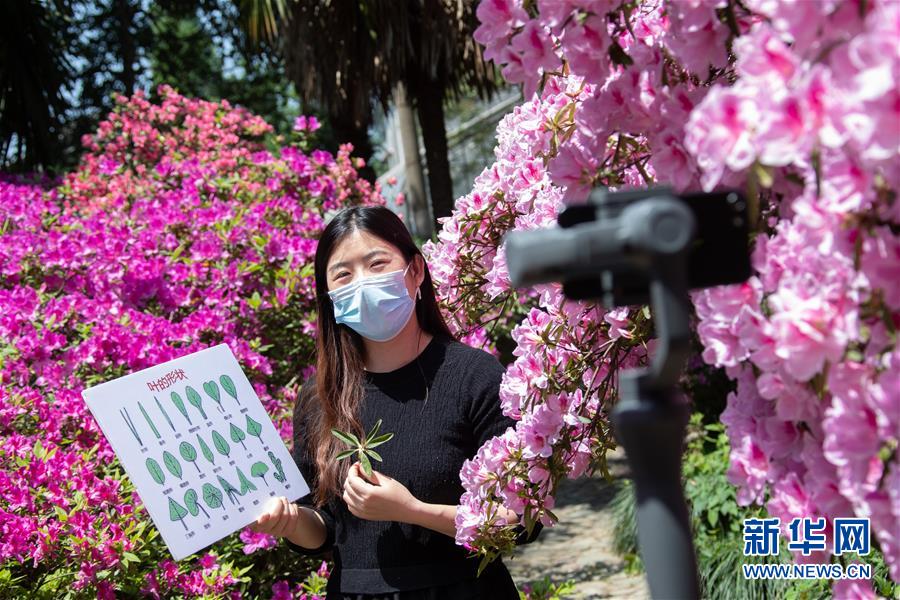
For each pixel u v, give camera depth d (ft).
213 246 12.76
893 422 3.24
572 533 18.10
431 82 25.12
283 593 9.78
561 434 6.31
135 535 8.82
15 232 14.03
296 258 13.01
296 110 47.37
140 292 12.55
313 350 12.80
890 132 2.93
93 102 41.14
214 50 47.75
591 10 4.55
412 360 7.23
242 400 7.36
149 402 7.06
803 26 3.27
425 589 6.71
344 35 23.80
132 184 18.04
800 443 4.02
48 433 9.88
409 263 7.33
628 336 5.88
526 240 3.15
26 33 28.32
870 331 3.43
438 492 6.84
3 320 11.27
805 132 3.17
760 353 3.75
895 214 3.33
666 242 2.96
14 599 8.32
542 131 6.45
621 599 14.52
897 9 2.88
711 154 3.46
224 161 17.07
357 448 6.81
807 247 3.51
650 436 3.19
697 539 13.83
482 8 4.94
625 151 5.32
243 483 7.11
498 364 7.18
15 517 8.39
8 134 28.55
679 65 4.94
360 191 17.67
